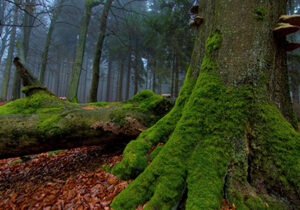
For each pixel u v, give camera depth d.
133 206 1.94
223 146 1.95
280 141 1.88
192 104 2.38
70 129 3.27
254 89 2.12
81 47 9.83
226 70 2.30
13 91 13.16
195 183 1.80
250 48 2.21
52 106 3.61
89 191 2.64
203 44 2.96
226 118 2.08
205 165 1.88
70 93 9.33
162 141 3.03
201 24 3.09
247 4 2.31
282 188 1.72
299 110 5.44
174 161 2.04
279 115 2.09
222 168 1.84
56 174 3.54
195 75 3.02
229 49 2.33
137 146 2.93
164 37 11.11
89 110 3.70
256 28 2.23
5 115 3.13
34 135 3.07
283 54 2.48
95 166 3.57
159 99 4.15
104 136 3.64
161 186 1.90
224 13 2.47
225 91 2.22
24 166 4.16
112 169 3.09
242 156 1.92
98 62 9.81
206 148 1.99
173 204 1.78
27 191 3.05
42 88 3.96
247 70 2.18
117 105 4.08
